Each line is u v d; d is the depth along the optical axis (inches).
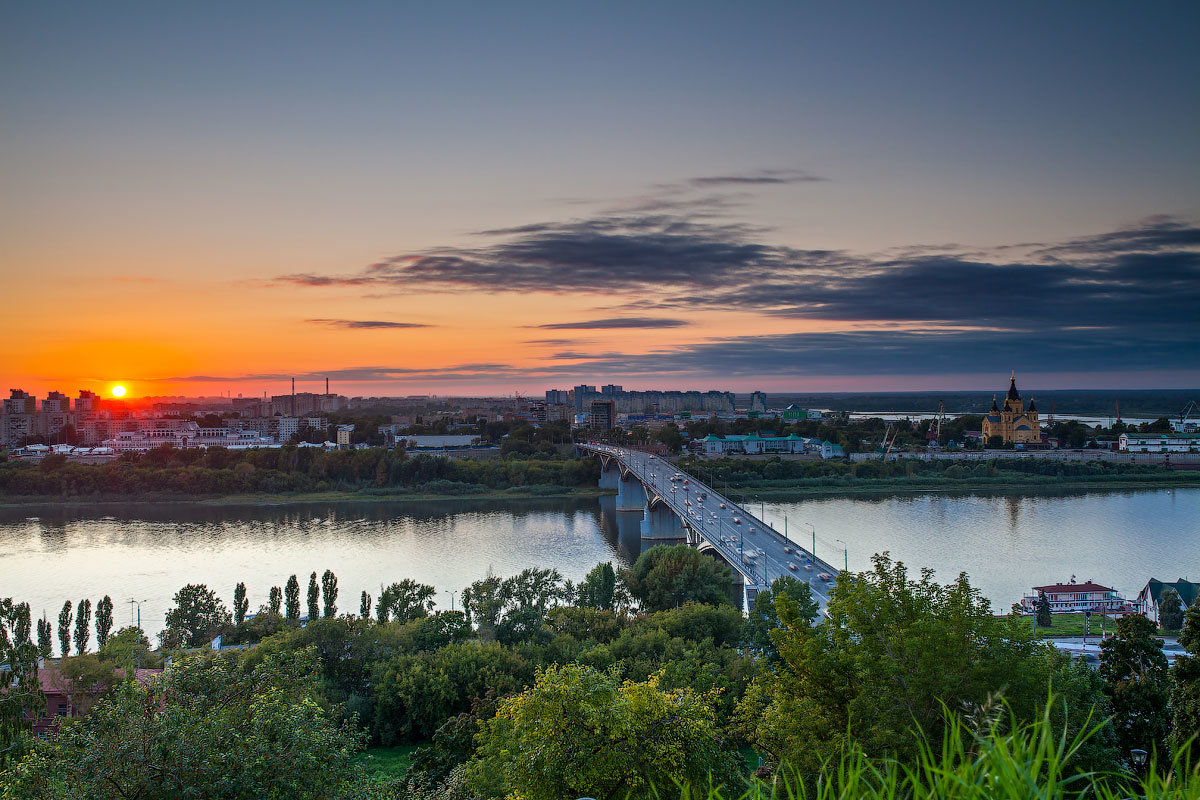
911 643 1742.1
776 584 4596.5
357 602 6604.3
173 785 1476.4
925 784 467.5
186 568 7706.7
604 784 1748.3
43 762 1530.5
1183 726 2100.1
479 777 2253.9
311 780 1626.5
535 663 3959.2
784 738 1893.5
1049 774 418.3
